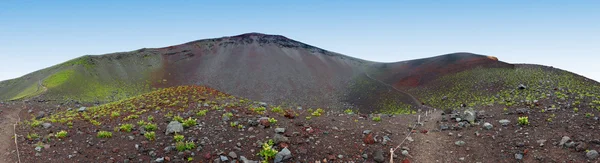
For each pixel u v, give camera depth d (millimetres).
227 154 15898
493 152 16531
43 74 95062
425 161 16266
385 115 28969
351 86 104000
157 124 20672
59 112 27922
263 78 116688
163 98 29562
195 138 17594
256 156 15844
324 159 15766
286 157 15516
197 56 140500
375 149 17359
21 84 89125
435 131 21094
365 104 81812
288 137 17969
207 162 15203
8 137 17969
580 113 21297
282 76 119062
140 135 18625
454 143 18406
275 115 23359
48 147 16500
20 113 26906
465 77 80625
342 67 134375
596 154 14359
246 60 137500
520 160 15281
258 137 17953
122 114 24250
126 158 15562
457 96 63281
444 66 104438
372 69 128625
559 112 22094
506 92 47656
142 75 112438
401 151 17297
